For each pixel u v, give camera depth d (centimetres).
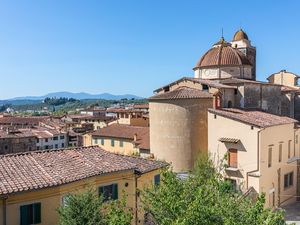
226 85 4669
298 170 4334
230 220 1310
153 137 4572
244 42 6388
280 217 1402
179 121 4322
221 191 1662
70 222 1958
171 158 4369
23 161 2495
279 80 6788
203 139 4281
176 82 4909
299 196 4312
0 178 2172
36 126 12744
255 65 6575
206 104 4278
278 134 3991
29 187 2122
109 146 6731
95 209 2022
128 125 7144
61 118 16425
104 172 2562
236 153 3809
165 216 1508
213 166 3691
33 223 2198
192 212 1351
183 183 1705
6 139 8594
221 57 5303
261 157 3656
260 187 3634
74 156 2783
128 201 2758
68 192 2348
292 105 5597
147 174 2953
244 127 3747
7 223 2081
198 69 5534
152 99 4534
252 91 4791
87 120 13700
